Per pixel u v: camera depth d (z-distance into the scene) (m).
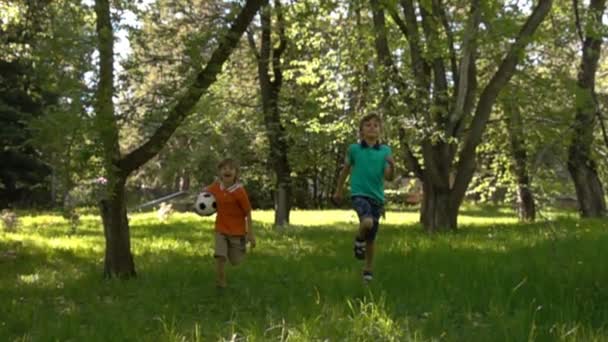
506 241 13.64
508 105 21.11
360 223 8.15
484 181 29.09
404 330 5.95
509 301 6.62
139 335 6.17
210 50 9.81
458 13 19.12
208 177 35.19
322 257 11.77
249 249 13.77
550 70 21.78
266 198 44.09
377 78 18.31
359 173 8.35
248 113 25.22
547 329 5.59
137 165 10.02
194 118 13.69
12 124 31.92
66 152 9.07
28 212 30.89
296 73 24.41
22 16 13.05
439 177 18.48
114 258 10.13
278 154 22.89
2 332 6.51
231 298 8.10
